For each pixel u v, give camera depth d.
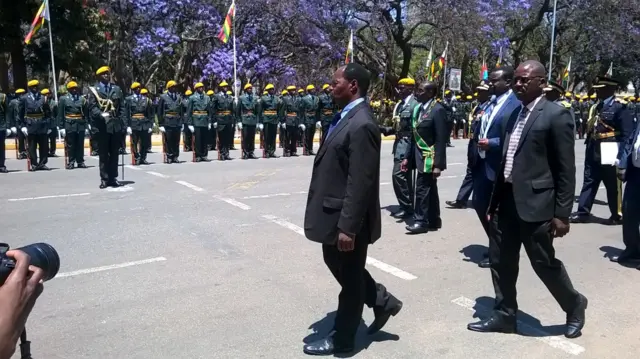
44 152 12.80
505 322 4.29
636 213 6.07
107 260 5.95
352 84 3.66
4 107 12.33
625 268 6.02
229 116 15.20
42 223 7.46
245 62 27.30
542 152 3.89
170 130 14.27
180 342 4.11
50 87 26.84
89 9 22.75
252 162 14.66
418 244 6.81
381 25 26.12
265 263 5.93
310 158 15.82
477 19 26.14
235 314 4.61
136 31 26.53
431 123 7.08
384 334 4.28
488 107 5.81
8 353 1.41
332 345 3.91
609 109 7.71
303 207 8.70
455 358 3.90
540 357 3.93
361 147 3.50
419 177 7.27
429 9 25.89
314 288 5.21
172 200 9.11
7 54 27.47
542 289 5.30
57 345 4.04
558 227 3.87
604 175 7.99
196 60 28.97
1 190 9.86
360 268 3.79
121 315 4.57
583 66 39.28
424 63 33.28
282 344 4.08
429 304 4.89
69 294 5.00
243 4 26.30
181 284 5.27
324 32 26.89
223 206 8.70
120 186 10.33
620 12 32.66
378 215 3.82
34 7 20.69
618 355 3.98
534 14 31.80
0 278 1.50
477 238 7.14
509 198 4.11
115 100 10.06
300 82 28.27
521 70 3.96
